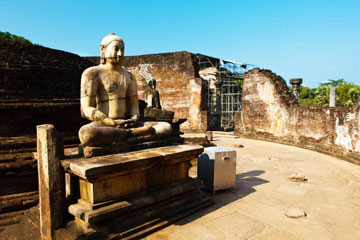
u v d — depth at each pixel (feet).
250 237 12.78
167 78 68.39
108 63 15.57
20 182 17.83
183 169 16.17
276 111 45.75
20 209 15.84
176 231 13.17
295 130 42.09
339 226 14.03
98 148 13.16
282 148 39.83
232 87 81.15
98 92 15.38
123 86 15.93
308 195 18.67
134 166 12.48
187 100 65.92
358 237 12.95
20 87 29.78
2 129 20.59
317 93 91.45
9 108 20.42
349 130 31.14
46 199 11.61
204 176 18.95
